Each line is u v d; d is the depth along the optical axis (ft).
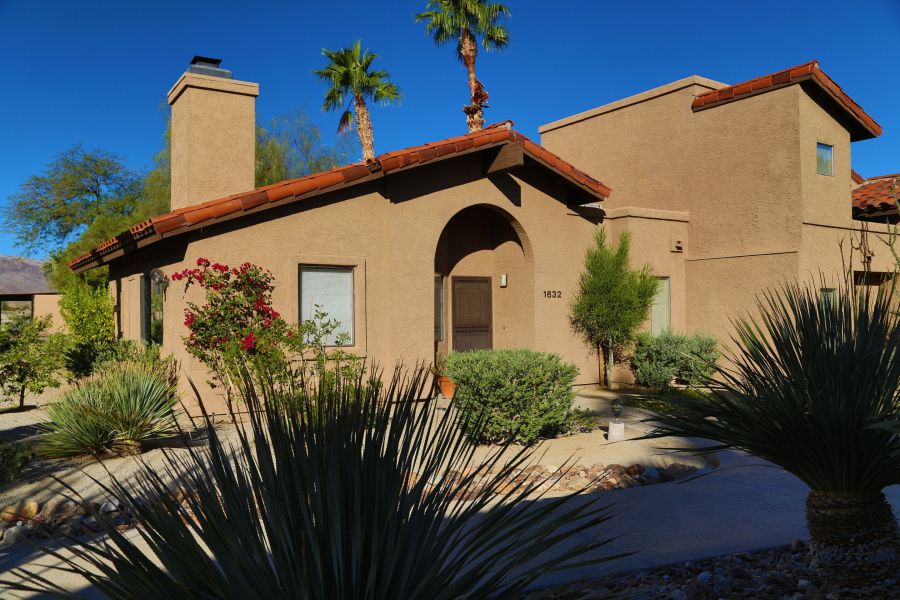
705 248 51.85
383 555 7.77
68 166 134.41
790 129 46.85
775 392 13.15
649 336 47.83
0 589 14.39
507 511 9.20
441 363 42.60
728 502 20.57
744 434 13.39
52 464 26.48
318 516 7.78
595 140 60.54
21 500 21.77
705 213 51.93
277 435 8.46
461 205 43.29
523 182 46.14
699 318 52.13
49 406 29.35
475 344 48.52
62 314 56.49
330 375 11.84
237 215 35.24
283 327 35.55
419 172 41.68
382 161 38.50
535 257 46.50
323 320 38.75
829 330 12.93
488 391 28.02
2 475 23.79
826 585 13.34
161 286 38.34
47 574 15.49
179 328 36.01
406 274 41.09
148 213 107.24
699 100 51.96
